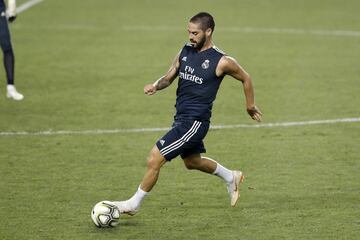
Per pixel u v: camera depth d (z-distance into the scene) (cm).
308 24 7525
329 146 3800
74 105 4619
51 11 8256
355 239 2625
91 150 3734
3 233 2670
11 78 4728
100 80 5309
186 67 2728
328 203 2998
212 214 2881
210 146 3803
